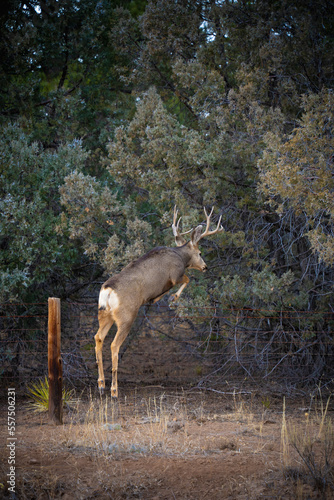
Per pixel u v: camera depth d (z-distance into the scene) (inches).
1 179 1111.6
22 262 1146.7
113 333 1403.8
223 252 1363.2
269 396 1067.9
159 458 547.8
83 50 1536.7
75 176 1120.8
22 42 1331.2
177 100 1577.3
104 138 1493.6
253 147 1213.7
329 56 1337.4
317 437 646.5
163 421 749.3
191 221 1127.0
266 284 1092.5
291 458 550.6
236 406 938.1
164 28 1418.6
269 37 1355.8
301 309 1214.3
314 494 457.7
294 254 1384.1
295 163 949.2
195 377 1270.9
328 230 1146.7
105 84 1627.7
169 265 945.5
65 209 1246.9
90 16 1557.6
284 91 1312.7
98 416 794.2
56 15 1541.6
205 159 1170.0
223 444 596.1
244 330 1238.9
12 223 1075.9
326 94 1017.5
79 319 1327.5
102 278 1406.3
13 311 1153.4
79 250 1293.1
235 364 1278.3
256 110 1197.1
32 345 1242.6
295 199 985.5
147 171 1262.3
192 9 1455.5
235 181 1328.7
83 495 455.5
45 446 597.6
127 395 1079.0
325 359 1218.0
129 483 478.9
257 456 559.5
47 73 1593.3
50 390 743.7
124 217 1258.0
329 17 1418.6
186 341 1358.3
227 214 1310.3
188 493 465.4
